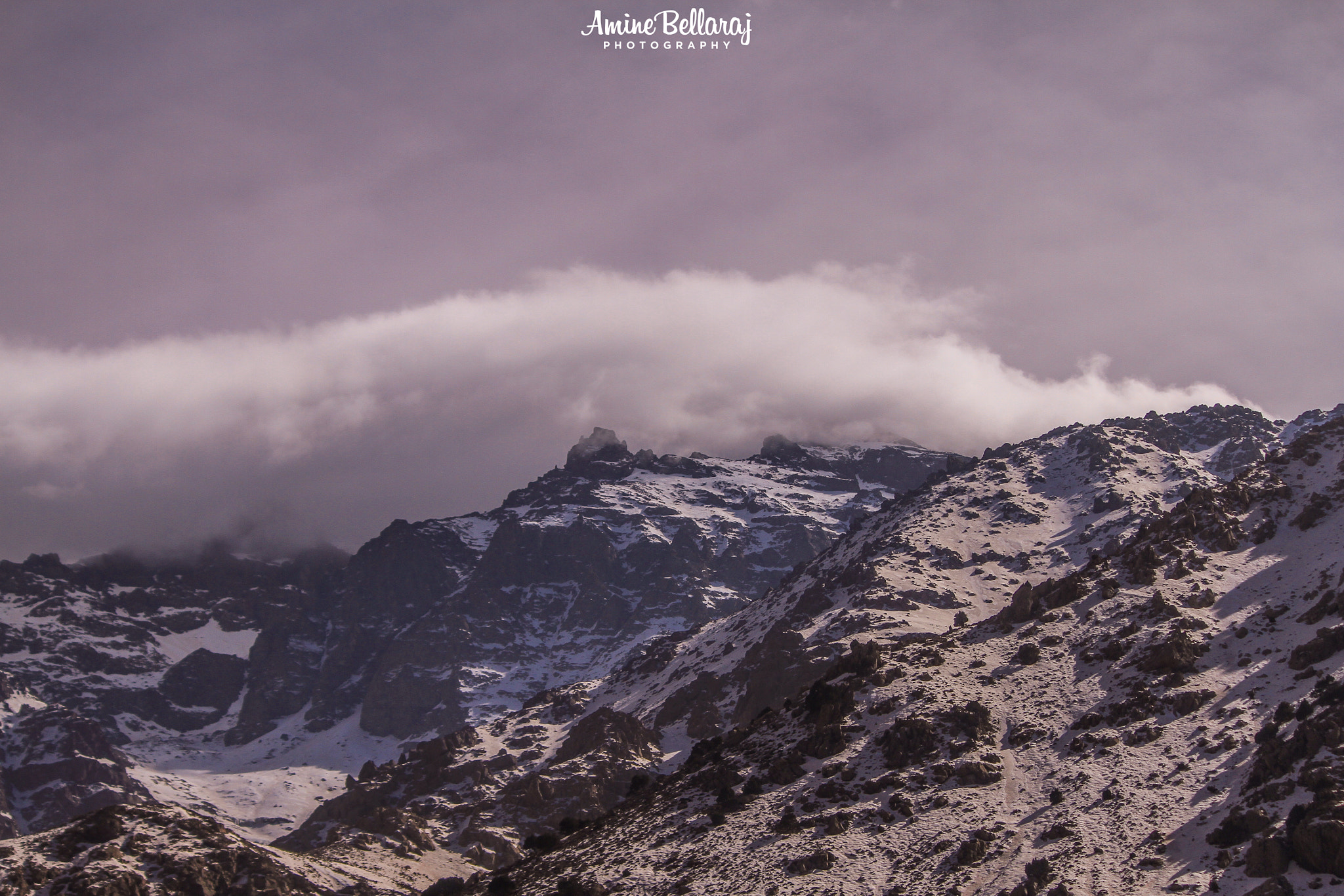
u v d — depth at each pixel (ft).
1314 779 494.18
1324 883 444.55
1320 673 593.01
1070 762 593.01
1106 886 482.69
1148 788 548.31
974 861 528.63
